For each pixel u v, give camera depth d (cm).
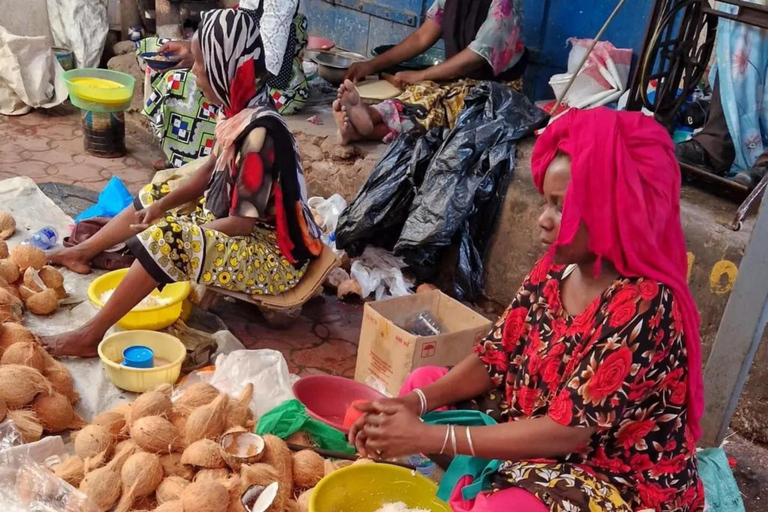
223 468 216
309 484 224
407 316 306
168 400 234
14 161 474
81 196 432
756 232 232
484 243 379
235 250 298
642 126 167
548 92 471
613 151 163
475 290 379
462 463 197
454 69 443
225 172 304
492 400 216
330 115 477
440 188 365
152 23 645
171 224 284
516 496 180
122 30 646
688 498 187
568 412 173
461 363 216
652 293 169
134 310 291
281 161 298
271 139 294
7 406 233
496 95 384
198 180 328
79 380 272
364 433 190
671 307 170
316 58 522
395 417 186
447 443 182
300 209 310
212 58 289
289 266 317
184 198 328
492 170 365
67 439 244
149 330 293
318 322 350
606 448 184
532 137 388
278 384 267
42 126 537
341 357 326
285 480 218
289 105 462
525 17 467
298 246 314
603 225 166
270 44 425
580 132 166
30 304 303
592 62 406
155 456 215
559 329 190
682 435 182
